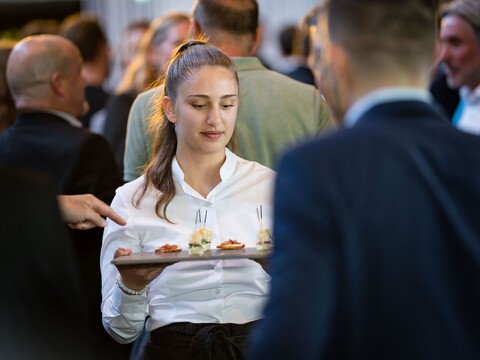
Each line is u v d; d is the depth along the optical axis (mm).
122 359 4188
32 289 2223
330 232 2008
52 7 9844
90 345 2312
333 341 2033
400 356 2010
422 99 2186
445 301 2031
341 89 2207
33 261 2223
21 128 4172
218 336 3021
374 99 2164
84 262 4129
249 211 3170
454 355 2020
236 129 3637
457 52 4488
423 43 2176
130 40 7285
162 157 3170
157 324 3100
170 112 3164
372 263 2020
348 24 2164
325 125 3764
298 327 1965
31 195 2240
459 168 2102
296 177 2053
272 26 10156
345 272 2004
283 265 2010
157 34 5527
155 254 2922
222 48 3820
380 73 2162
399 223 2027
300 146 2111
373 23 2145
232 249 2992
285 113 3682
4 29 9844
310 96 3740
